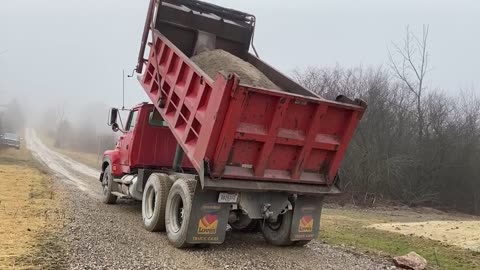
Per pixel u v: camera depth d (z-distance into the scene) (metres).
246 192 7.15
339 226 13.35
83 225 8.30
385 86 35.34
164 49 8.69
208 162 6.52
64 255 6.09
